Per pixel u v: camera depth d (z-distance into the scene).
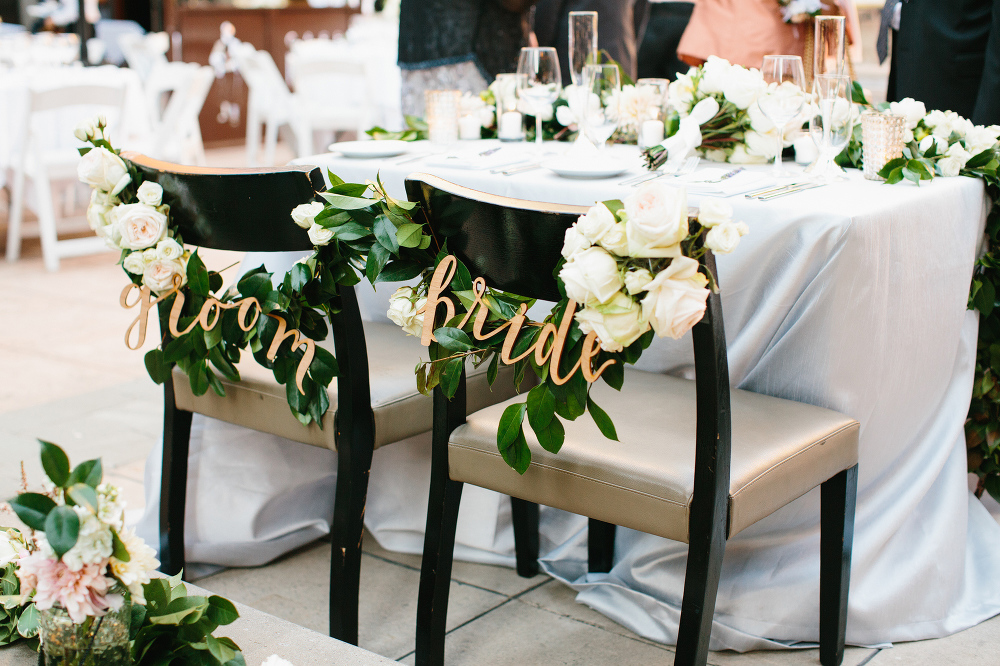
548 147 2.29
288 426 1.62
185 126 5.13
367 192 1.63
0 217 5.75
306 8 8.73
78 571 0.93
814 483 1.39
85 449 2.59
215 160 7.44
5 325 3.76
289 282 1.48
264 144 8.42
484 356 1.34
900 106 1.89
